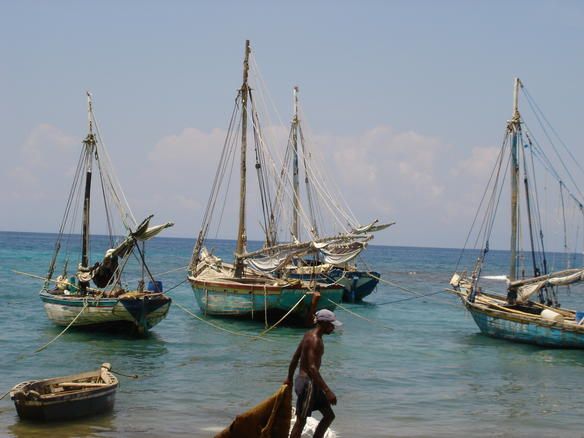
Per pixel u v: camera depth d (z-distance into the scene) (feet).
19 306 138.51
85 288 105.09
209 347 94.48
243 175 129.90
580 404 64.49
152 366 79.00
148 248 642.63
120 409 57.21
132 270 279.69
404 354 92.94
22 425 50.98
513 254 110.22
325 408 39.24
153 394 63.62
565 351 96.63
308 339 39.42
